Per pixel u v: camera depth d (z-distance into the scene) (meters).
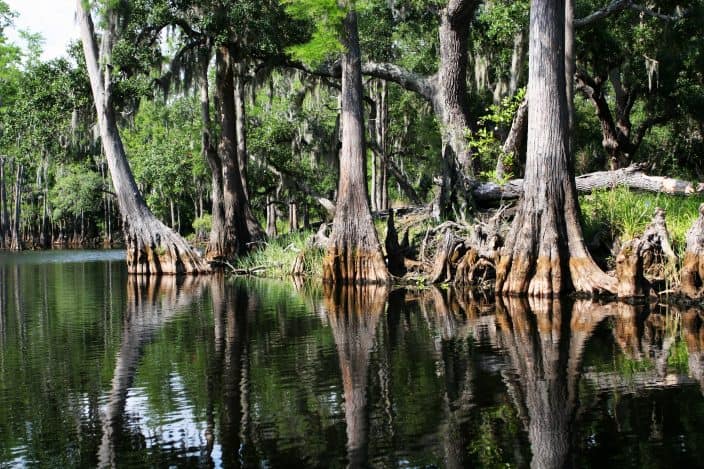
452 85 23.17
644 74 24.83
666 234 13.75
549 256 14.44
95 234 73.88
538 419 6.48
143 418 6.93
